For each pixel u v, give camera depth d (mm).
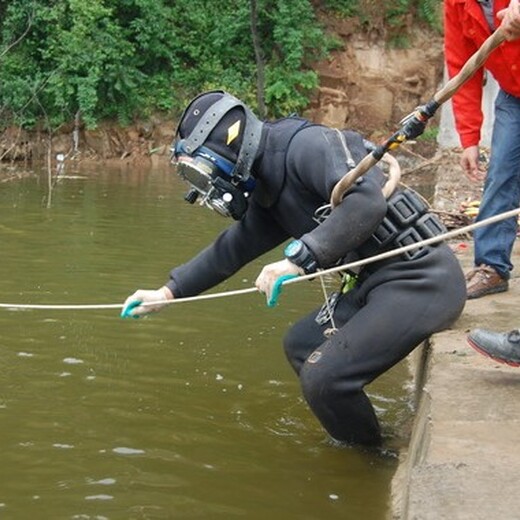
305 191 3928
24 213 10789
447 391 3768
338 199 3750
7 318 6094
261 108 19828
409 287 4055
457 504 2729
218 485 3723
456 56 5141
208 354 5480
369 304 4094
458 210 8844
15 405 4547
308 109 20531
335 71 20828
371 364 4020
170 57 20016
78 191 13188
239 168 3846
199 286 4363
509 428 3385
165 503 3543
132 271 7660
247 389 4906
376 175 4090
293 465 3953
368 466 3967
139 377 5023
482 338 3904
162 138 19359
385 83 20859
